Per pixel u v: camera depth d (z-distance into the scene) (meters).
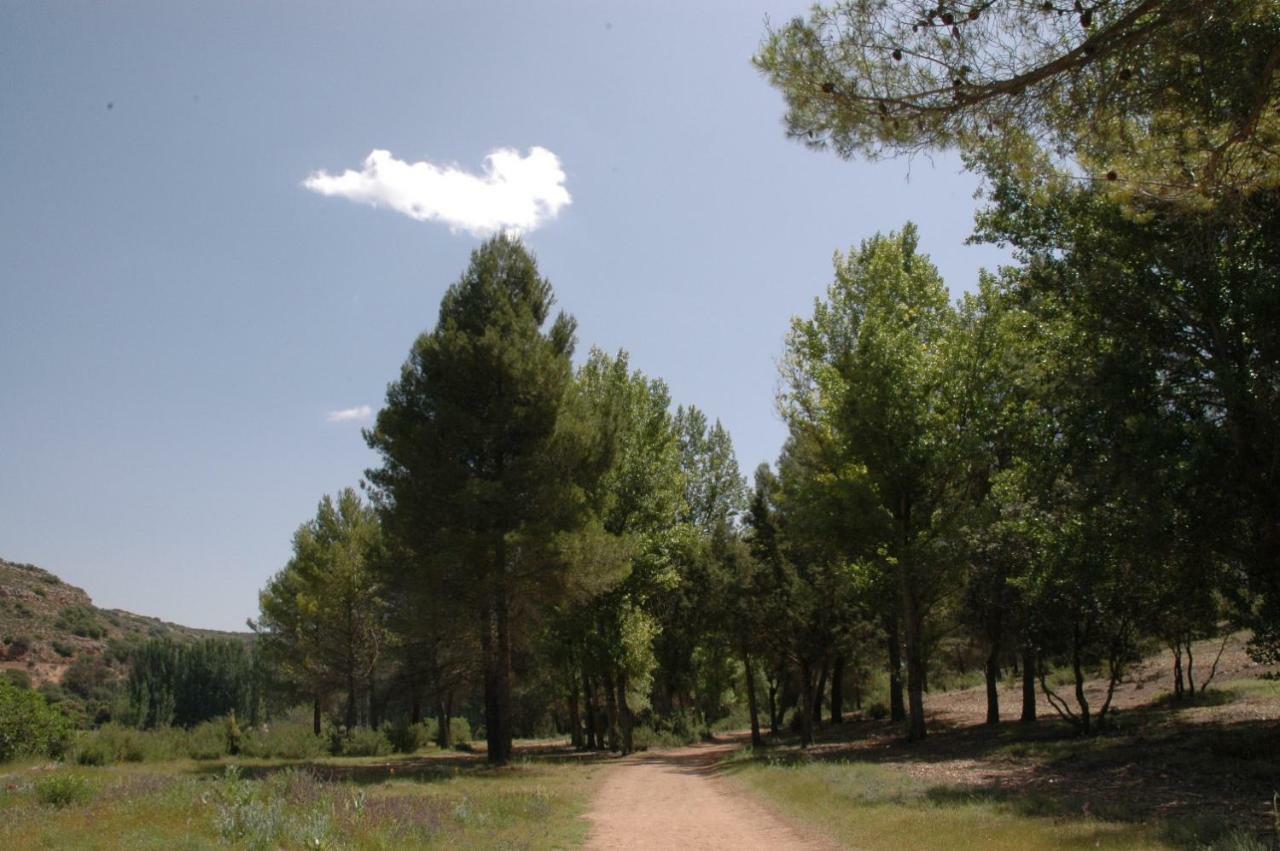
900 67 8.44
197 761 31.80
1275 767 13.96
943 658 49.31
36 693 28.33
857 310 28.39
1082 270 17.06
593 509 30.77
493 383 27.52
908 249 31.56
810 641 30.75
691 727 51.34
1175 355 16.00
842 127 8.83
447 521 26.44
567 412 28.53
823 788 17.50
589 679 43.34
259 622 51.25
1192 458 13.90
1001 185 18.70
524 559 26.52
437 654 38.72
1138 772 15.43
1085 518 17.28
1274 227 12.64
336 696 50.91
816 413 29.28
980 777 17.34
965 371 26.20
